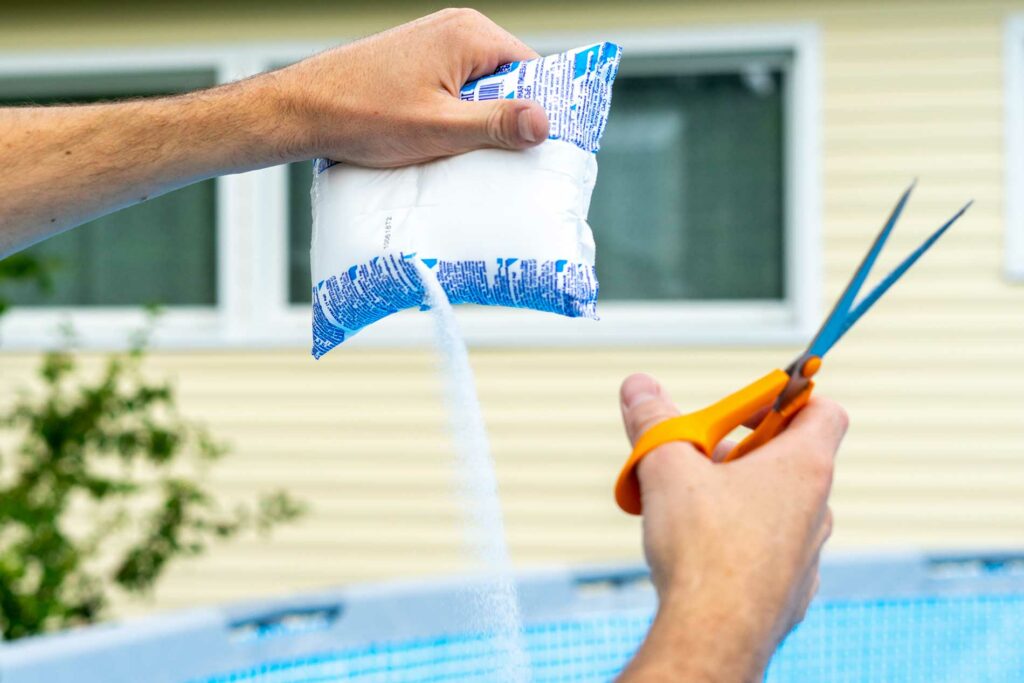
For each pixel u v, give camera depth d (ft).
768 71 14.94
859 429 14.71
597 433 15.16
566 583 8.89
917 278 14.58
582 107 3.79
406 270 3.67
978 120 14.40
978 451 14.55
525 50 3.88
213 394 15.69
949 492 14.60
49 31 15.79
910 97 14.51
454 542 15.34
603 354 15.14
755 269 14.97
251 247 15.61
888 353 14.66
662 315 15.10
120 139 3.56
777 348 14.71
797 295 14.66
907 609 9.48
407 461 15.44
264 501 14.23
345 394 15.53
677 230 15.10
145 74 15.93
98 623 13.05
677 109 15.07
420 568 15.39
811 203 14.60
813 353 2.81
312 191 4.04
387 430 15.46
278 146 3.60
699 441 2.52
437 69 3.61
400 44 3.59
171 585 15.67
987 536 14.53
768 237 14.94
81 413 12.69
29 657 6.36
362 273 3.75
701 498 2.32
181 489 13.33
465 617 8.62
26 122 3.60
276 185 15.65
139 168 3.57
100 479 12.59
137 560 13.20
